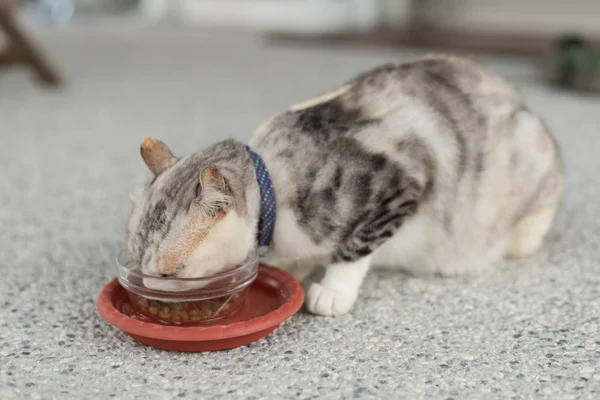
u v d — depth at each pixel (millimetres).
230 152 812
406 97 874
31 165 1316
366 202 823
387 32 3186
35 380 739
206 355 777
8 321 832
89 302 874
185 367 759
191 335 749
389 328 828
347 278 858
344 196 816
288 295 835
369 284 925
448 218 897
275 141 833
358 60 2545
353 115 846
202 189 739
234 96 1981
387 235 853
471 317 851
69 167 1312
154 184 798
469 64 941
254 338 788
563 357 778
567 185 1236
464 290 910
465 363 769
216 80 2232
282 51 2826
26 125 1610
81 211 1126
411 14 3369
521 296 894
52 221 1088
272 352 784
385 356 779
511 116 921
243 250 790
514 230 962
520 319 846
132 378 743
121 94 1993
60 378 742
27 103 1837
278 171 817
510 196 927
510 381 743
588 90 2020
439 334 817
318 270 946
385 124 846
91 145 1457
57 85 2018
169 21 3801
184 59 2627
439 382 741
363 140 828
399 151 839
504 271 955
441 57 948
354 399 718
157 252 757
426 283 928
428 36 3004
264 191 804
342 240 835
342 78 2197
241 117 1719
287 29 3438
